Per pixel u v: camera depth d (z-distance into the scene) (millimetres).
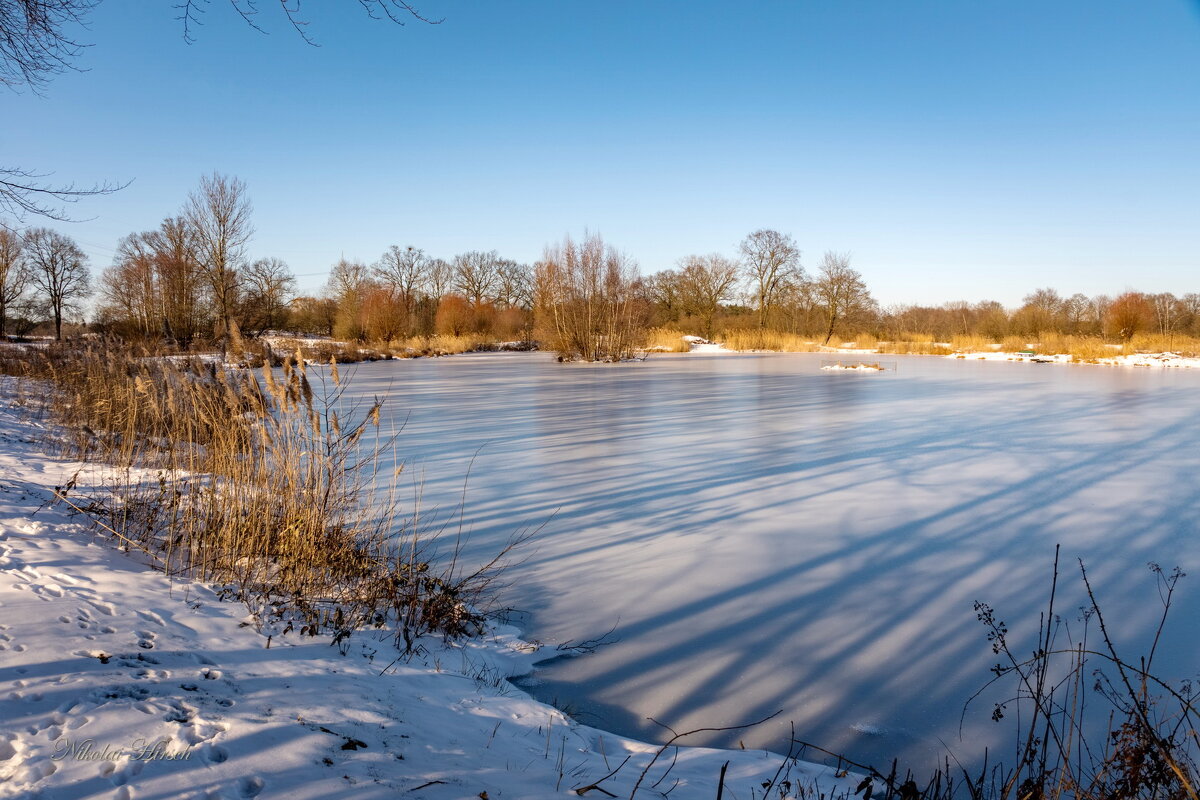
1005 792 2619
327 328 55469
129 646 2908
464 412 14273
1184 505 7184
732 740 3258
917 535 6234
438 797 2174
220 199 33719
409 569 4664
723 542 6031
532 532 6285
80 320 48219
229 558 4508
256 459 5316
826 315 54969
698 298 56625
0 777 1918
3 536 4184
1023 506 7156
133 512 5254
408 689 3164
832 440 10898
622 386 20156
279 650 3242
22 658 2604
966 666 3951
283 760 2221
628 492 7672
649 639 4273
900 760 3109
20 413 10906
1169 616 4551
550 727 3131
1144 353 32844
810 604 4770
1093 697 3607
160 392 7102
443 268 71125
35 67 5273
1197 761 2939
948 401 16234
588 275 32344
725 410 14625
